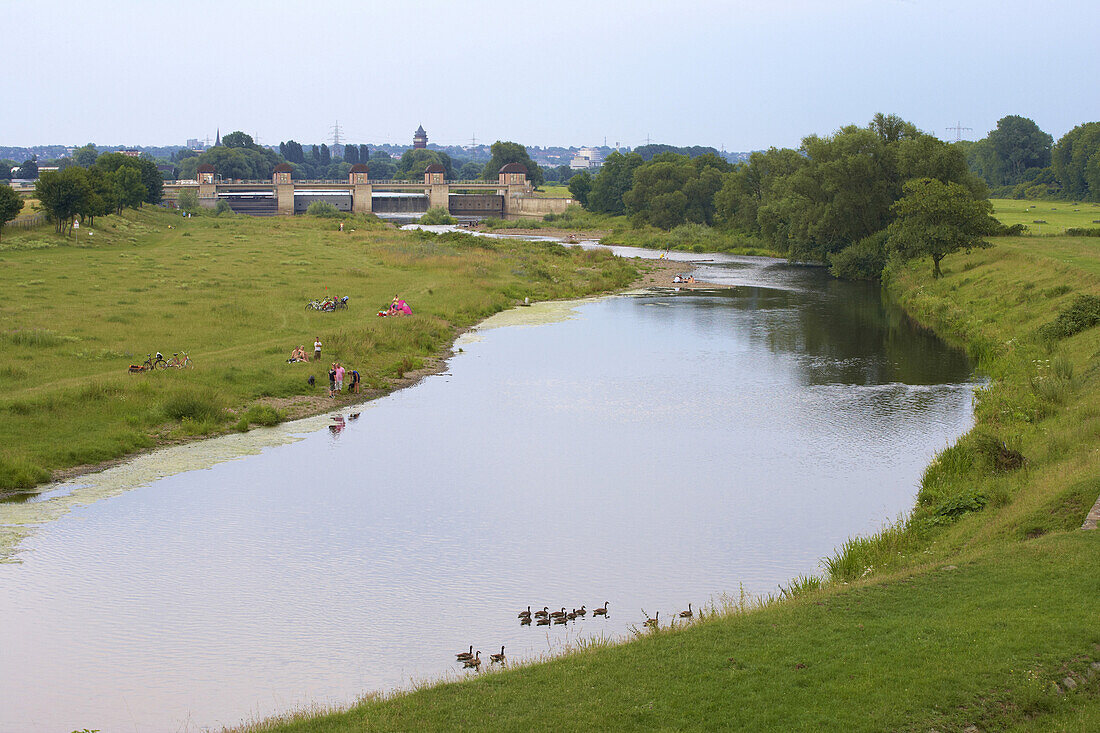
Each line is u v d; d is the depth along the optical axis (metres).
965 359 71.56
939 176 128.75
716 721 18.56
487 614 29.86
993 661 20.00
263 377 58.97
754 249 170.25
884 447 48.03
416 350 72.38
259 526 37.00
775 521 37.84
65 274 99.81
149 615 29.34
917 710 18.52
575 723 18.75
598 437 50.09
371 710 20.38
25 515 37.22
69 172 135.00
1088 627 21.09
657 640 23.14
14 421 45.97
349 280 104.44
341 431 50.91
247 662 26.58
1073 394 48.53
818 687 19.64
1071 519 29.25
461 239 154.50
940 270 108.62
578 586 32.00
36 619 28.91
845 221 136.38
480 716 19.39
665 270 139.88
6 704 24.20
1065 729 17.75
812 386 62.47
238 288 94.69
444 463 45.44
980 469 39.84
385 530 36.75
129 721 23.44
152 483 41.53
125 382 53.56
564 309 98.38
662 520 38.00
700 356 73.19
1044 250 101.94
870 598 24.44
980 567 25.88
